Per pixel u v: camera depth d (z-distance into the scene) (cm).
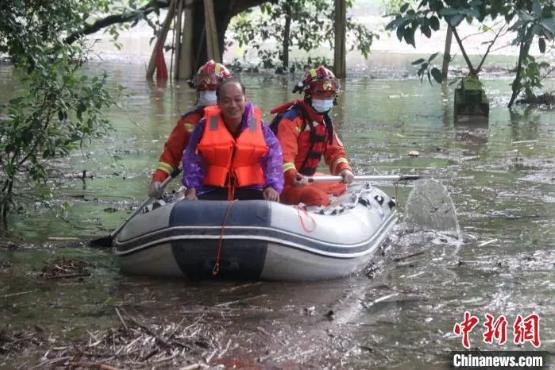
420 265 719
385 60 3006
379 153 1234
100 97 848
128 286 660
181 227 652
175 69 2317
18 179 1004
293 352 541
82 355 533
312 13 3066
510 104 1788
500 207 909
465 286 666
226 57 3069
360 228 718
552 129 1487
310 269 668
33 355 533
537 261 727
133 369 514
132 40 3491
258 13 3322
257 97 1923
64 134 870
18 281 670
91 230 812
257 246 646
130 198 937
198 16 2356
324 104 753
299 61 2911
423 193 852
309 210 720
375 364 526
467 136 1401
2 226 819
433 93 2070
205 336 562
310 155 766
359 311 613
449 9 891
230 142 688
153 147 1250
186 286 662
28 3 900
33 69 870
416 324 589
